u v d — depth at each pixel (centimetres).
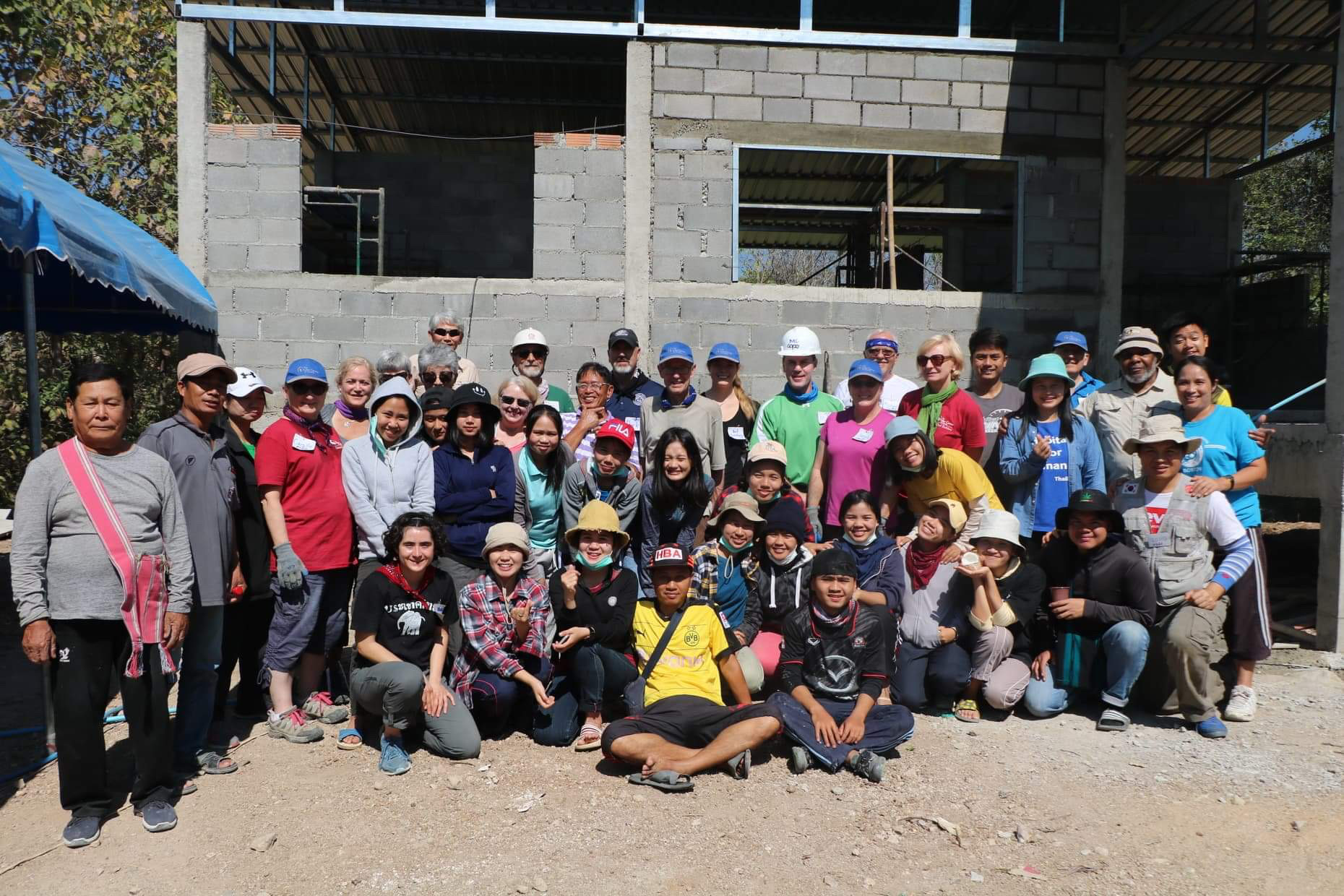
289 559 459
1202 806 412
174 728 430
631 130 863
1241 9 1015
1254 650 512
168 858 365
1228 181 1291
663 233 867
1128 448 522
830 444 575
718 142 870
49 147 1113
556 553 544
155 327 849
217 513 438
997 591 504
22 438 1133
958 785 432
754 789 429
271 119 1330
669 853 373
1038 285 899
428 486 497
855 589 468
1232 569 498
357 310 852
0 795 420
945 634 511
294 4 1074
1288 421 725
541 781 434
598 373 598
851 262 1474
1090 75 904
